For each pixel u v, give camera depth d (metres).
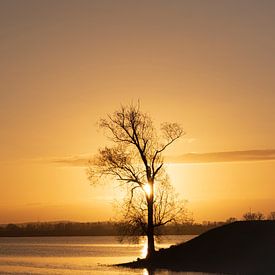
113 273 68.19
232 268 66.50
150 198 75.75
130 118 75.75
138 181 75.44
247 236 75.19
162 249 78.62
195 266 70.12
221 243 74.94
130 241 76.81
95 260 111.12
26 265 95.25
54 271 78.94
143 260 77.69
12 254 147.25
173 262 73.44
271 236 73.44
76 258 120.94
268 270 63.22
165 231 76.81
